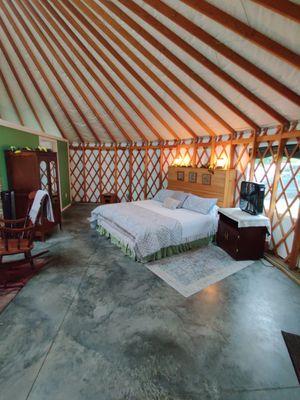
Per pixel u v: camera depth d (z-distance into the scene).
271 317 2.12
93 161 7.15
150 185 6.84
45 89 4.77
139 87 4.17
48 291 2.46
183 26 2.40
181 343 1.80
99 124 5.96
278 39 2.03
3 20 3.34
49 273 2.85
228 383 1.48
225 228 3.61
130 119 5.50
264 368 1.59
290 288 2.62
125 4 2.47
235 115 3.78
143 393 1.41
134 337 1.85
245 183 3.61
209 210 4.05
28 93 4.89
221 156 4.71
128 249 3.36
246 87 3.01
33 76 4.43
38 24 3.32
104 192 7.37
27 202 3.66
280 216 3.42
